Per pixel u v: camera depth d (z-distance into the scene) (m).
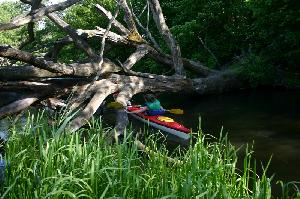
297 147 7.52
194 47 17.05
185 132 8.74
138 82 10.81
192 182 3.84
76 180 3.58
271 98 12.75
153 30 18.70
